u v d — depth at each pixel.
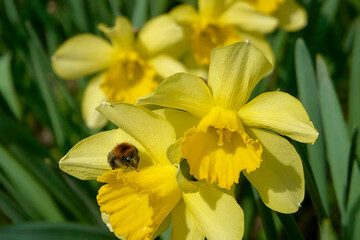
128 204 0.51
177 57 0.71
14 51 0.81
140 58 0.70
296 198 0.50
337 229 0.65
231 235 0.50
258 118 0.51
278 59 0.75
